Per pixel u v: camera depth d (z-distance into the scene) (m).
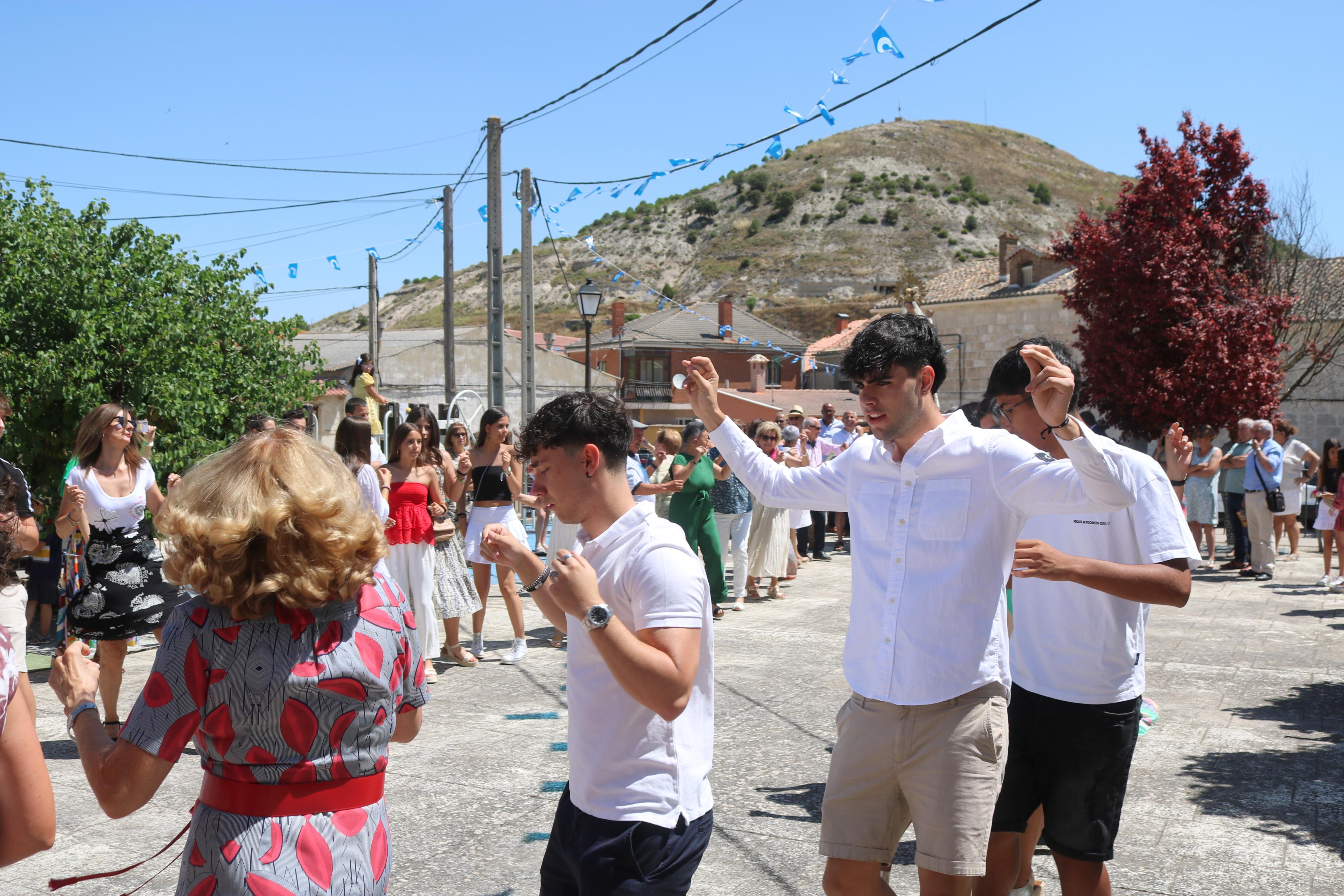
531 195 15.52
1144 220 19.77
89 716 1.95
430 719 5.97
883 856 2.67
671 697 2.02
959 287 32.34
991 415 3.72
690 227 141.62
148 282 10.30
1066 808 3.02
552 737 5.59
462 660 7.37
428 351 39.22
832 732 5.70
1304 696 6.48
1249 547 12.57
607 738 2.20
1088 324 21.53
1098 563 2.69
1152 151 20.02
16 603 5.16
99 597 5.34
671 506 8.82
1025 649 3.09
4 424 5.66
